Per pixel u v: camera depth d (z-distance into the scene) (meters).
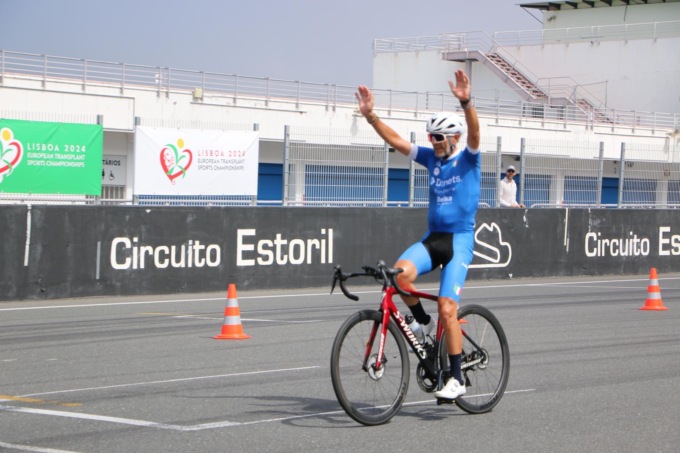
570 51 55.59
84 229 15.01
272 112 34.59
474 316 7.07
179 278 15.93
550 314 13.51
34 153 16.86
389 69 58.50
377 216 18.31
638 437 6.28
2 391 7.75
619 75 54.19
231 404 7.27
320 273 17.56
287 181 19.55
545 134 41.12
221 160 18.73
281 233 17.08
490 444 6.06
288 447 5.94
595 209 21.31
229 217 16.48
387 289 6.55
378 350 6.51
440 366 6.83
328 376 8.51
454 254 6.70
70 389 7.84
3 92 28.59
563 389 7.97
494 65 54.81
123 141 30.50
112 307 13.95
